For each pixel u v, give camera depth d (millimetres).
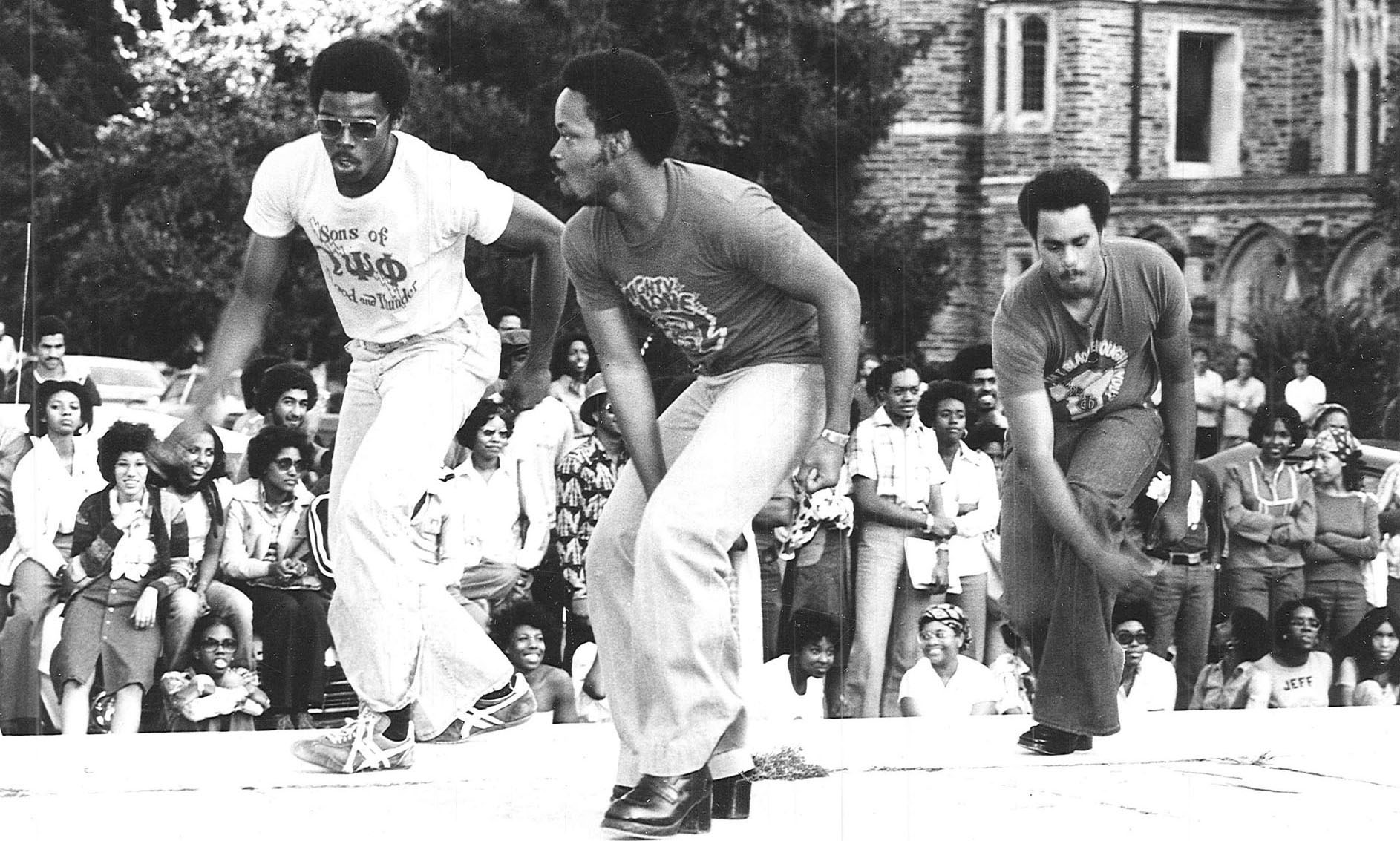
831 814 5594
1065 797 5957
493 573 9109
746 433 5211
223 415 11016
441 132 17234
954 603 9594
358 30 19141
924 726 7484
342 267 6410
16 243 19109
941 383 9750
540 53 17703
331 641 8609
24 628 8500
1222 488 10758
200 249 19547
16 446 8719
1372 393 21172
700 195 5191
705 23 18344
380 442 6238
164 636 8430
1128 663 9875
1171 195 30266
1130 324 6691
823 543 9344
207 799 5816
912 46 21281
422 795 5879
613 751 6770
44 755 6516
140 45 20281
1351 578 10859
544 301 6719
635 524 5363
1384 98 30625
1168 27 31500
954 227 29797
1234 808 5820
